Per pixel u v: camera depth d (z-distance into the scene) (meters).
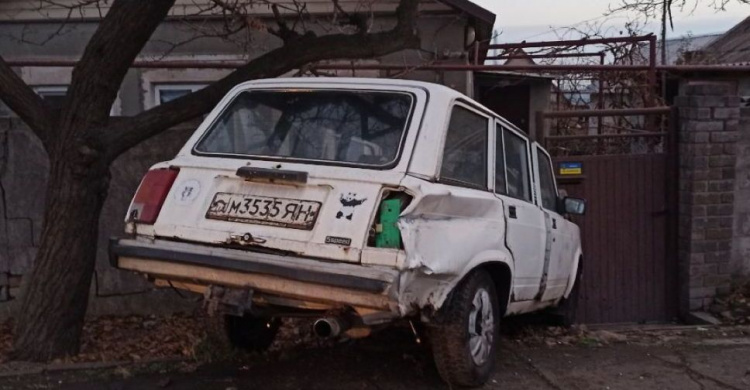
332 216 4.02
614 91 10.12
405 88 4.61
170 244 4.30
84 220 5.50
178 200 4.42
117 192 6.91
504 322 7.23
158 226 4.38
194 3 8.84
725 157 8.36
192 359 5.46
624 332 7.18
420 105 4.48
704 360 5.87
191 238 4.27
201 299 5.25
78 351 5.64
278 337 6.18
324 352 5.73
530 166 5.96
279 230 4.09
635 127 9.88
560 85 11.52
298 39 6.02
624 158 8.57
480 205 4.70
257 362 5.46
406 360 5.50
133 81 10.46
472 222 4.59
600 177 8.55
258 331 5.57
